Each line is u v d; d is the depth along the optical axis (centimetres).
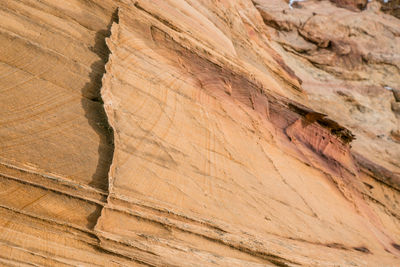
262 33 1498
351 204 912
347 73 2095
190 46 669
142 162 467
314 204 723
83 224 368
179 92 599
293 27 2169
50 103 424
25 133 389
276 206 614
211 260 413
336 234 702
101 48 511
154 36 613
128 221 400
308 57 2064
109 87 482
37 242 333
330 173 920
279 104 897
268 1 2305
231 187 564
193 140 563
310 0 2683
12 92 404
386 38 2491
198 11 866
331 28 2303
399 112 2017
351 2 2828
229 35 979
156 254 382
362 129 1788
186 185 498
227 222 504
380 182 1331
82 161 410
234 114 696
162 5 693
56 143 404
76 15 515
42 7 485
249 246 462
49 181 372
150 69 570
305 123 950
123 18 570
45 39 461
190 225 446
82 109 444
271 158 711
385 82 2183
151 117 520
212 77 694
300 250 537
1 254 308
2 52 419
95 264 345
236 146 638
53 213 359
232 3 1191
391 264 731
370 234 839
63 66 457
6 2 457
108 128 450
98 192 397
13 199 347
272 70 1183
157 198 451
